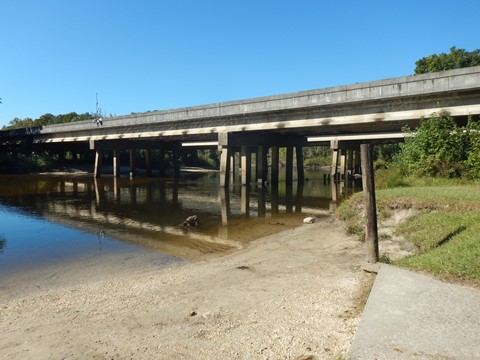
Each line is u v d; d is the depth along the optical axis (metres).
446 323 5.03
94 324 6.84
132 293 8.59
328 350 5.21
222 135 35.94
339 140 45.69
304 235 14.96
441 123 19.48
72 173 61.31
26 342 6.24
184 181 50.38
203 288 8.62
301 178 46.62
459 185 16.42
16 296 8.91
